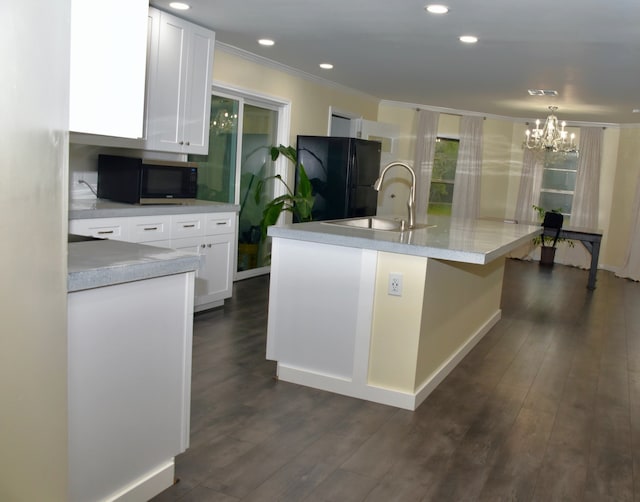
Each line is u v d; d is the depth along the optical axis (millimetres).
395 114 8633
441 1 3562
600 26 3826
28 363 1379
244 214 6211
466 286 3934
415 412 3043
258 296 5426
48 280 1456
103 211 3703
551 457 2643
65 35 1417
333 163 6289
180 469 2318
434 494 2260
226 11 4145
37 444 1463
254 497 2154
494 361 4031
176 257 2055
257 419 2828
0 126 1167
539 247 9516
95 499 1880
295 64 6020
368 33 4531
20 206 1272
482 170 9406
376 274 3074
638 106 6969
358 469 2412
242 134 5977
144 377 2012
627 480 2473
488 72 5730
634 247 8133
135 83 1851
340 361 3199
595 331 5059
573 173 9312
